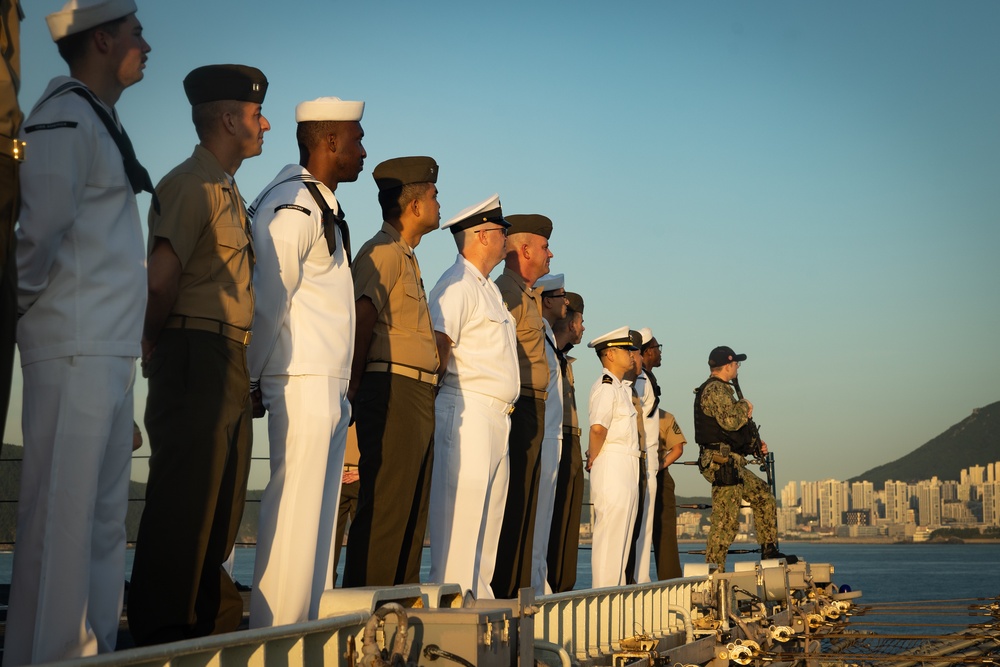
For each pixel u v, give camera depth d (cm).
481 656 373
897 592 8062
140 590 394
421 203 578
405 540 555
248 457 424
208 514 401
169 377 403
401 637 354
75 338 348
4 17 309
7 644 341
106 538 366
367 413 536
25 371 349
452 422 630
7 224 301
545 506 819
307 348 460
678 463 1166
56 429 342
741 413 1079
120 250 361
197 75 442
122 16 379
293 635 341
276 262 457
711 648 806
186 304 408
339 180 525
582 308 925
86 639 341
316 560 469
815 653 864
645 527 1062
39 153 340
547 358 829
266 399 460
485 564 646
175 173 413
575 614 586
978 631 918
